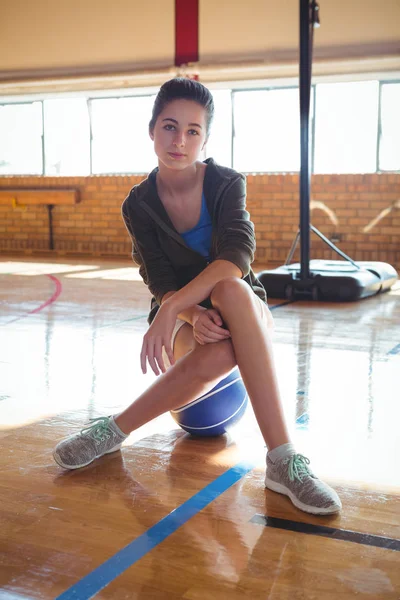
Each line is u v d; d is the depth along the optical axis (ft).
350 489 4.75
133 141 27.76
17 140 29.17
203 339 4.80
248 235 5.09
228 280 4.72
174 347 5.31
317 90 24.82
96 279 19.51
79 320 12.41
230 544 3.90
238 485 4.81
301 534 4.04
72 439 5.21
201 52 25.70
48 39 27.55
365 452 5.52
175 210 5.30
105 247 27.91
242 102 26.00
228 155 26.45
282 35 24.73
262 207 25.38
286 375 8.25
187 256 5.43
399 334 11.09
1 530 4.10
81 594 3.36
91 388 7.63
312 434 6.00
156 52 26.27
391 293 16.71
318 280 15.29
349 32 23.84
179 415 5.59
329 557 3.75
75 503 4.51
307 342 10.38
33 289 17.10
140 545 3.90
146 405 5.18
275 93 25.61
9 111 29.07
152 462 5.27
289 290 15.42
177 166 5.02
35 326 11.77
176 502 4.52
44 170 29.01
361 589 3.41
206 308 5.43
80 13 26.96
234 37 25.25
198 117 4.95
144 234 5.46
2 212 29.37
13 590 3.40
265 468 5.14
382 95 24.20
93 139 28.19
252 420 6.38
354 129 24.66
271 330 5.53
